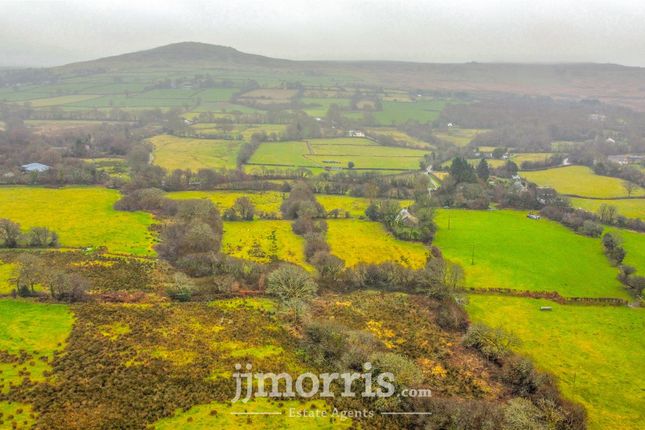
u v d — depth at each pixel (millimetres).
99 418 62125
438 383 78938
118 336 81625
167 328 86000
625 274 119812
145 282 105312
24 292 93812
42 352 75312
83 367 72250
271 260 123000
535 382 77875
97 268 109812
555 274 124438
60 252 117750
